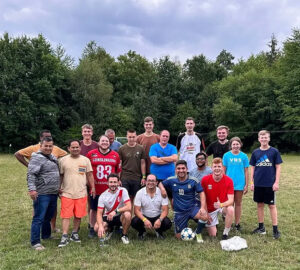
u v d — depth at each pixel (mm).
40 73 35500
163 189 5730
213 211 5879
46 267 4434
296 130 33719
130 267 4422
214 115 40781
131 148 6504
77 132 36531
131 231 6203
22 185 11680
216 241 5543
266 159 5801
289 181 12656
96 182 5965
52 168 5340
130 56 53438
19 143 35094
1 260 4645
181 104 45562
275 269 4332
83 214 5527
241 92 39156
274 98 36562
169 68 47312
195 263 4559
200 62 52688
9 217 7227
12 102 33281
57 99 38594
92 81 39406
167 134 6383
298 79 33344
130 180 6496
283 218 7066
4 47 34312
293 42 35562
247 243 5348
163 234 6039
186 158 6812
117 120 39906
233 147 6230
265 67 46656
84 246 5309
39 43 36000
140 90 44750
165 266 4453
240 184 6148
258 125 38219
